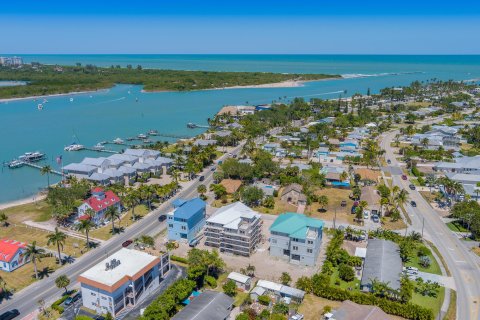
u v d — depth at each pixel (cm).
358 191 17875
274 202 17625
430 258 12900
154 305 9862
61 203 16488
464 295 11000
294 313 10169
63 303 10656
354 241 13988
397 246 13062
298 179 19438
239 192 17862
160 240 14350
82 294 10531
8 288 11362
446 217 16175
